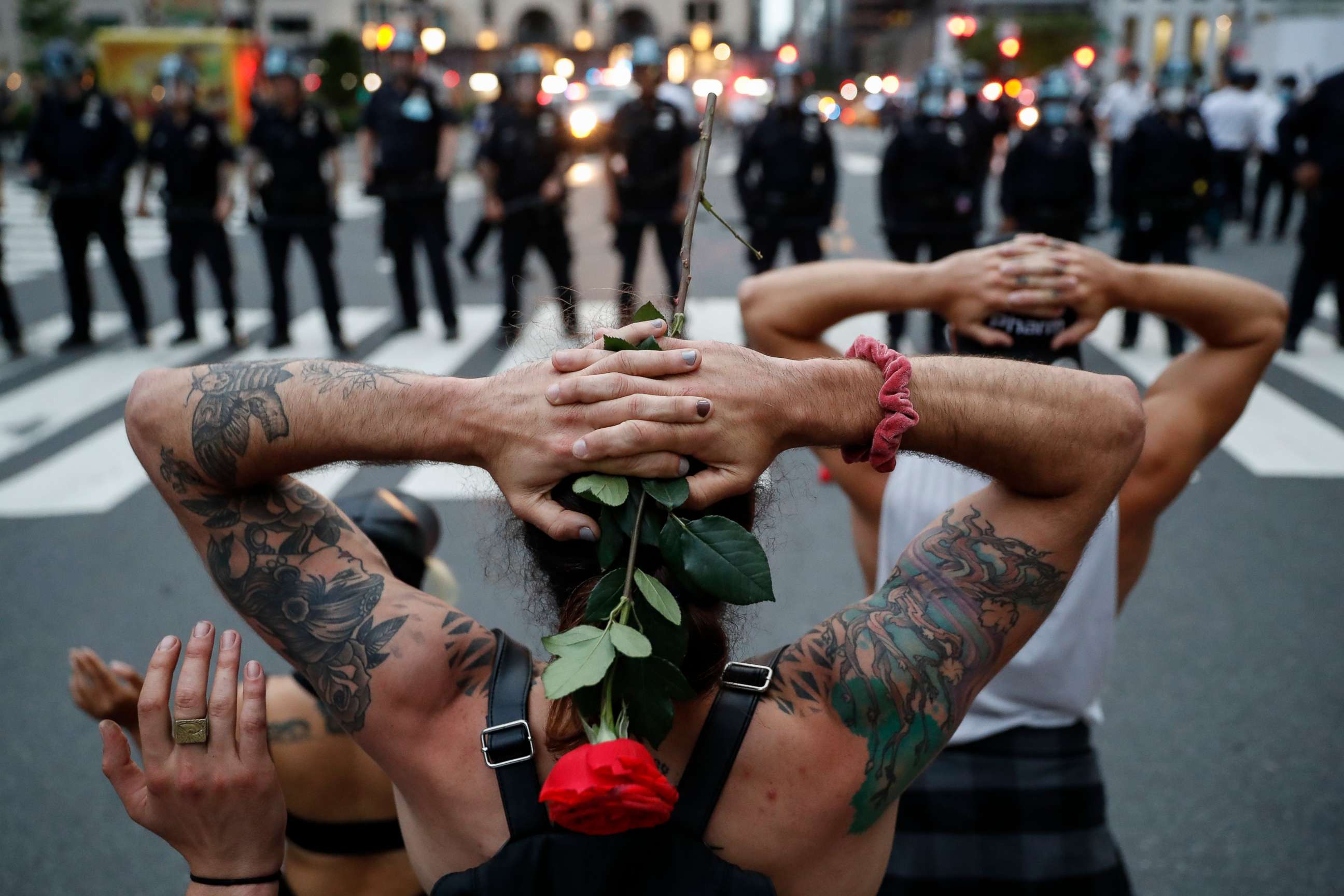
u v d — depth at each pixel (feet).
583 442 2.77
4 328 24.18
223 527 3.30
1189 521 15.12
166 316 28.63
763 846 3.04
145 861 8.97
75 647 12.30
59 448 18.67
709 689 3.16
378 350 24.21
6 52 100.01
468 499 15.89
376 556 3.51
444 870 3.19
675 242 24.23
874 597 3.47
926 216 23.32
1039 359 5.49
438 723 3.16
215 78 68.13
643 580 2.83
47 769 10.14
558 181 24.71
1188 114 23.57
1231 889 8.32
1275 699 10.80
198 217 24.22
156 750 3.31
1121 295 5.36
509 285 25.07
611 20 160.66
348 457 3.07
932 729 3.23
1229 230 39.11
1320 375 21.59
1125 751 10.04
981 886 5.12
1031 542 3.33
